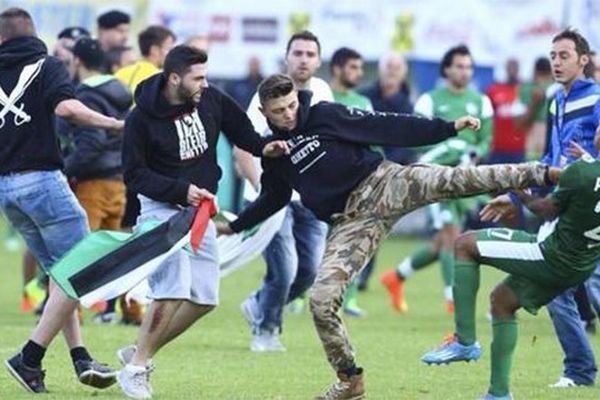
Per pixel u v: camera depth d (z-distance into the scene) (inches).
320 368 1104.8
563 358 1170.0
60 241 959.6
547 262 880.3
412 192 890.7
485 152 1552.7
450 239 1555.1
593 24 2305.6
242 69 2411.4
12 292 1692.9
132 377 917.2
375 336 1341.0
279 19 2402.8
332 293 888.3
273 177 932.0
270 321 1215.6
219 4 2416.3
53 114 952.9
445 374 1085.1
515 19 2338.8
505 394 898.7
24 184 948.6
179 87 898.1
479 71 2347.4
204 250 929.5
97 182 1320.1
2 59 946.1
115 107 1277.1
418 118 896.9
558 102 1035.3
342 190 900.0
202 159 921.5
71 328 956.6
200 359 1146.7
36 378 944.3
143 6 2426.2
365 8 2386.8
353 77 1444.4
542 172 871.1
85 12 2394.2
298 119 902.4
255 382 1027.3
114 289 896.3
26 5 2391.7
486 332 1387.8
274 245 1200.2
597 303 1036.5
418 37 2379.4
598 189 857.5
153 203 922.7
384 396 971.3
